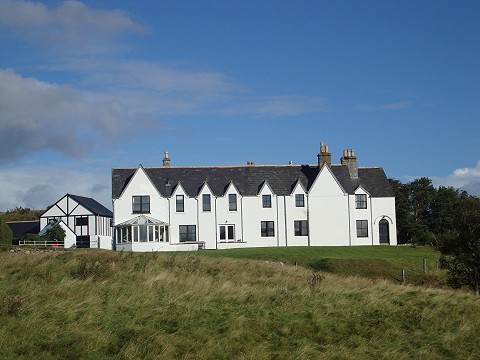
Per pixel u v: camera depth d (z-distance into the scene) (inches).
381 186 2623.0
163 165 2662.4
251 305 845.2
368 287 1059.9
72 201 2984.7
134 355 630.5
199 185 2541.8
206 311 802.2
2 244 2101.4
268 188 2534.5
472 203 1294.3
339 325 803.4
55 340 648.4
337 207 2554.1
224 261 1360.7
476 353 753.0
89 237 2940.5
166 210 2481.5
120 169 2564.0
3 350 610.9
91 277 954.7
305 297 922.1
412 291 1043.9
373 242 2559.1
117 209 2453.2
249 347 689.0
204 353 654.5
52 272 999.6
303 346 708.0
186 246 2347.4
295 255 1914.4
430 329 823.1
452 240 1280.8
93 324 710.5
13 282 914.7
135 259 1246.9
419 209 3329.2
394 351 722.2
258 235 2513.5
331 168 2652.6
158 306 800.3
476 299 1016.9
